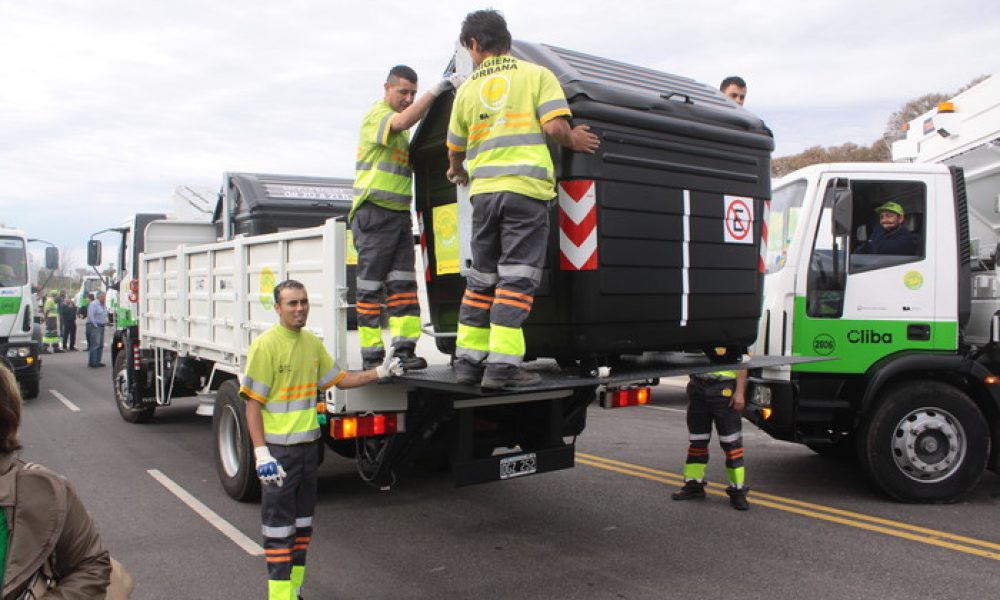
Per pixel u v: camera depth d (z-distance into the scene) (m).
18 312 12.41
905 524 5.70
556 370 4.82
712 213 4.81
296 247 5.66
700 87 5.55
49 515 1.90
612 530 5.59
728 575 4.67
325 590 4.49
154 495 6.57
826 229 6.45
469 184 4.49
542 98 3.96
